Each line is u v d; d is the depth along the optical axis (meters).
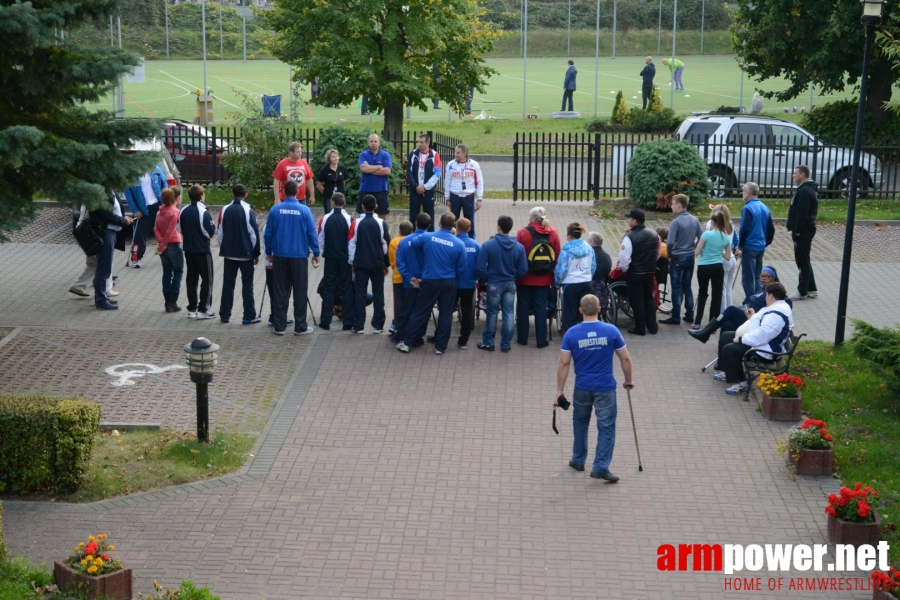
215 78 50.03
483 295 14.16
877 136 27.53
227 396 11.78
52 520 8.92
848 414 11.27
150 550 8.45
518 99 42.41
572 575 8.15
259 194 22.36
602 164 28.52
